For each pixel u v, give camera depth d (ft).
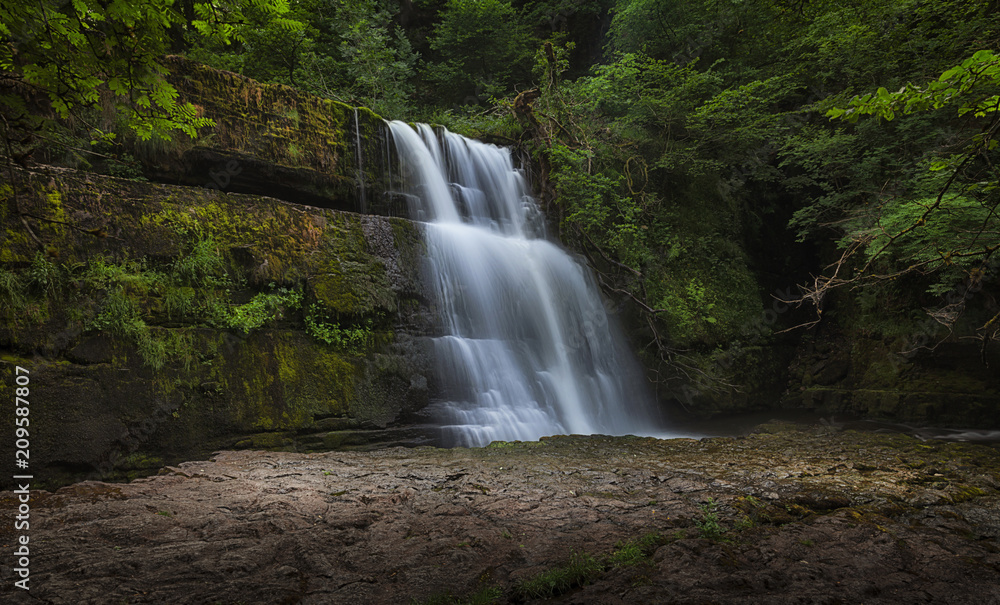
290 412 30.48
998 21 43.65
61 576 12.20
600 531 16.16
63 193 25.45
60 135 26.40
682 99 60.34
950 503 20.30
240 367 29.27
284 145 36.32
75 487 19.47
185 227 28.99
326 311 32.81
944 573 13.39
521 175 53.98
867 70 52.70
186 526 15.62
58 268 24.59
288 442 30.30
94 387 24.70
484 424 37.93
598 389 47.34
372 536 15.49
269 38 51.93
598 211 51.90
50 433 23.36
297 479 21.67
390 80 61.41
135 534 14.82
